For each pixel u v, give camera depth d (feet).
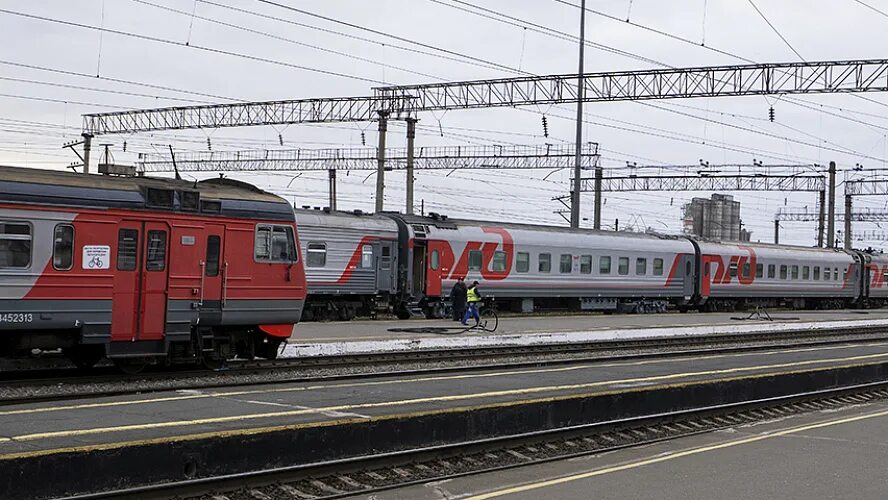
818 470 42.27
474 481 39.96
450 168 189.47
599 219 193.06
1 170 56.13
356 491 37.32
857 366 74.23
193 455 35.96
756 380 63.41
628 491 37.73
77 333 59.31
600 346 101.19
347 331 102.01
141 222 61.26
